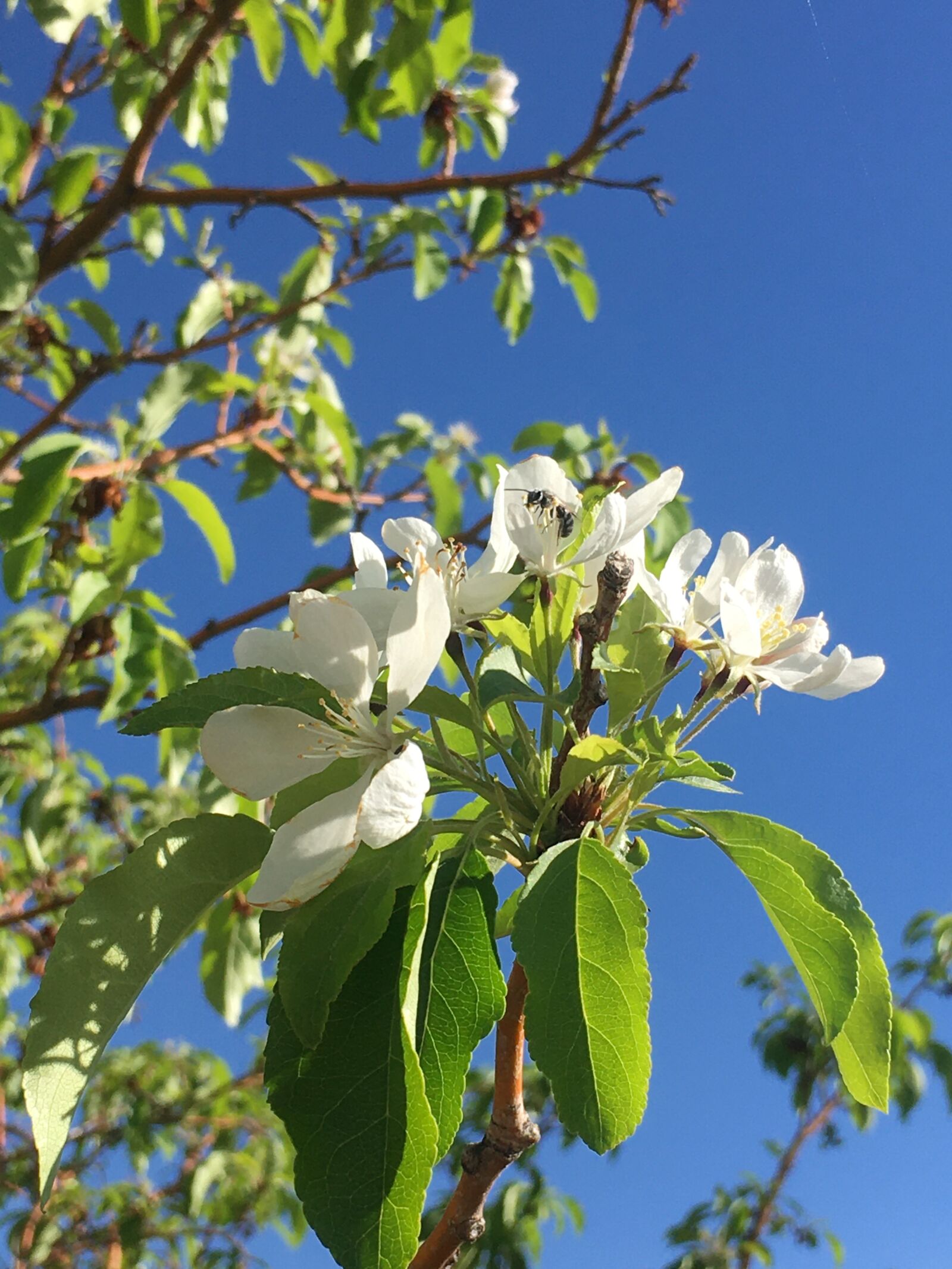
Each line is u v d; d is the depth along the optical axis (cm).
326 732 19
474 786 19
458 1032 17
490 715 24
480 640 21
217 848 19
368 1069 16
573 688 21
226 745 18
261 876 17
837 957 18
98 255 46
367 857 17
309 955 16
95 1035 17
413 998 16
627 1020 16
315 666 19
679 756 20
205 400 50
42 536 41
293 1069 16
